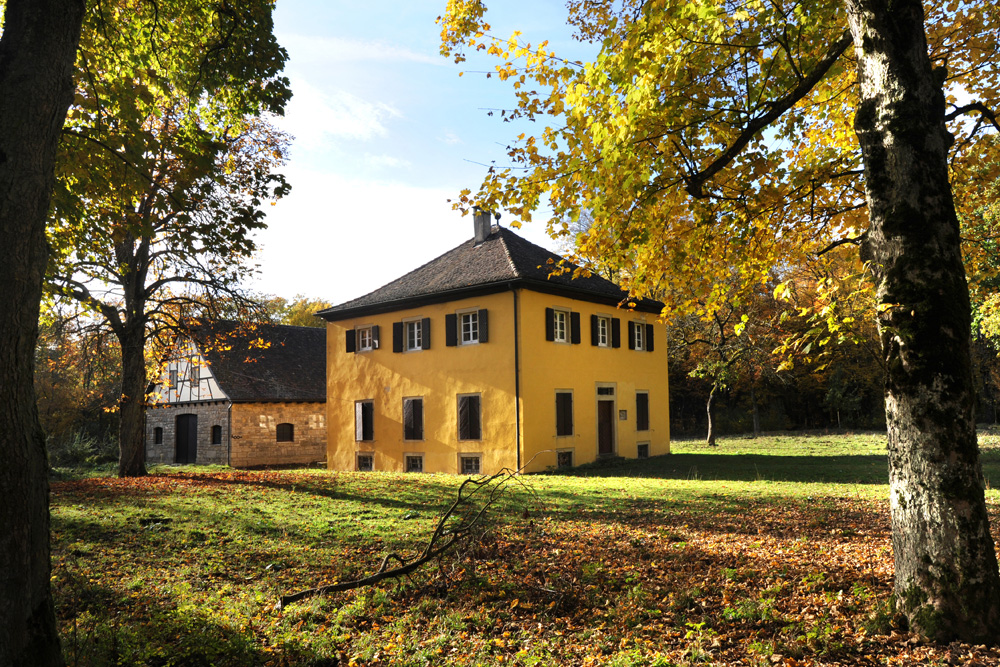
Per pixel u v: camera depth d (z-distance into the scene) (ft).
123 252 64.49
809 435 121.19
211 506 39.68
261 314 60.54
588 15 27.63
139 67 30.17
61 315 56.85
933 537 14.24
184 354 73.36
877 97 15.51
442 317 73.15
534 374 67.05
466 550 23.45
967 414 14.37
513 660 15.30
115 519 34.63
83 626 17.02
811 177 26.11
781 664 14.02
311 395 106.42
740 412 154.61
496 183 24.59
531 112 23.93
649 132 22.91
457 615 18.51
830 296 20.06
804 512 34.37
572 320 73.26
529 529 30.86
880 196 15.35
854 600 17.54
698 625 16.71
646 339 85.20
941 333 14.46
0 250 12.64
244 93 31.50
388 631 17.49
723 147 24.84
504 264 70.38
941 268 14.62
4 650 11.72
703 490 45.96
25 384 12.62
